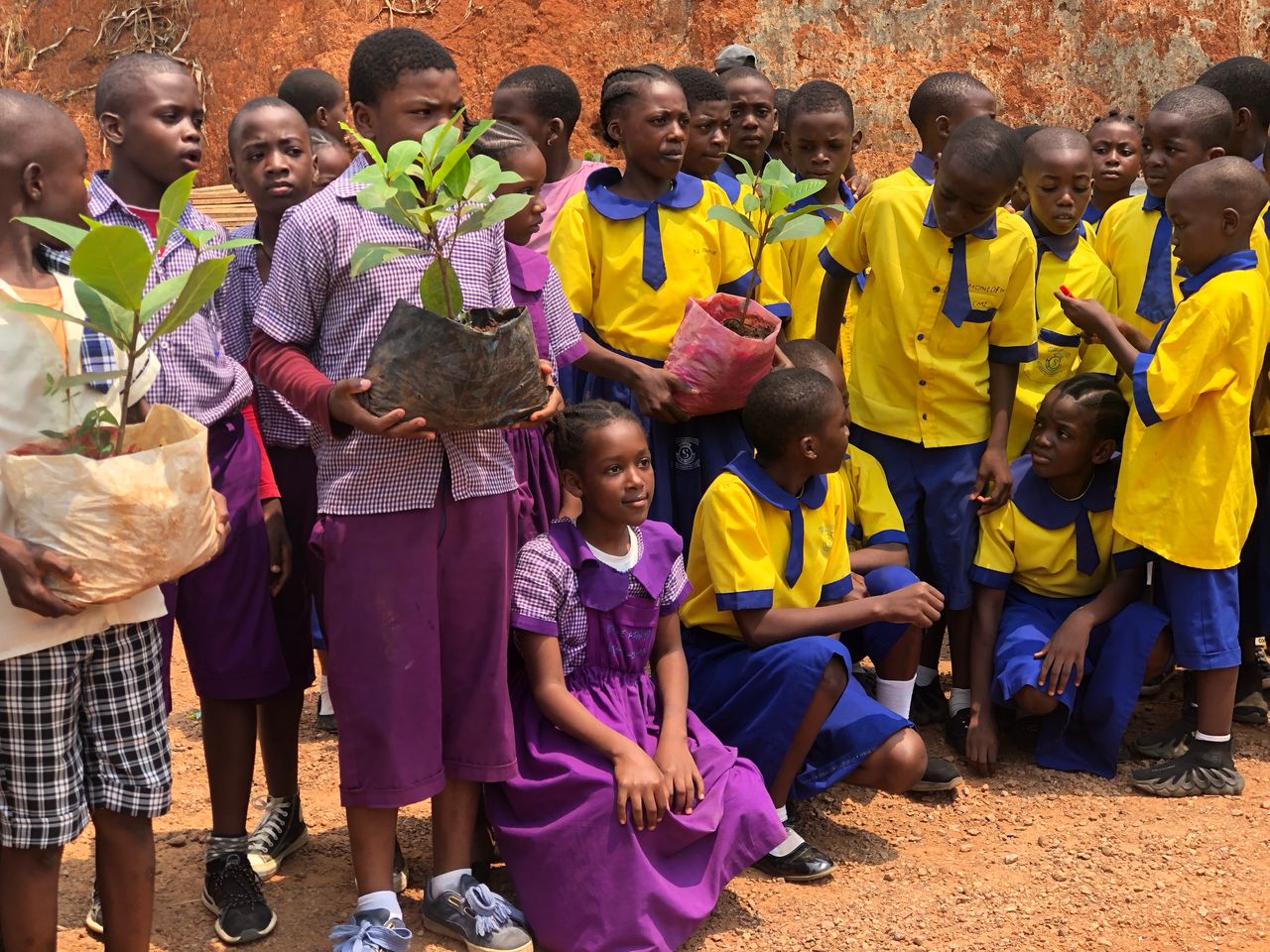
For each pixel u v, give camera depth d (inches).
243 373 148.2
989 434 193.8
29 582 104.9
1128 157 265.9
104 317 106.1
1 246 113.4
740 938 139.9
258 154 168.4
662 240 183.8
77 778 114.0
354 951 125.9
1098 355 221.3
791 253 230.4
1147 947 138.0
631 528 150.6
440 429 121.3
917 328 190.2
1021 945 138.3
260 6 567.2
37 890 114.2
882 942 139.0
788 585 165.3
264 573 144.2
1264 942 138.8
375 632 129.2
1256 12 540.7
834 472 171.6
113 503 105.4
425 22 560.4
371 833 132.5
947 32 547.5
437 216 123.8
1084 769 183.2
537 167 166.6
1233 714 200.7
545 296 155.6
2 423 111.0
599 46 551.5
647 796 135.2
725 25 543.8
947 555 191.5
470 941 132.8
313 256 131.7
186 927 140.1
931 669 199.5
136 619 115.2
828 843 162.7
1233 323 173.3
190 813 169.3
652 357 183.9
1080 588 191.3
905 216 191.3
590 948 133.7
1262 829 164.6
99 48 589.0
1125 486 181.3
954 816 170.1
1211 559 175.2
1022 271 188.9
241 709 142.9
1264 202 176.4
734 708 158.4
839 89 233.5
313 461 163.0
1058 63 546.0
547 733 143.6
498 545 133.9
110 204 143.0
